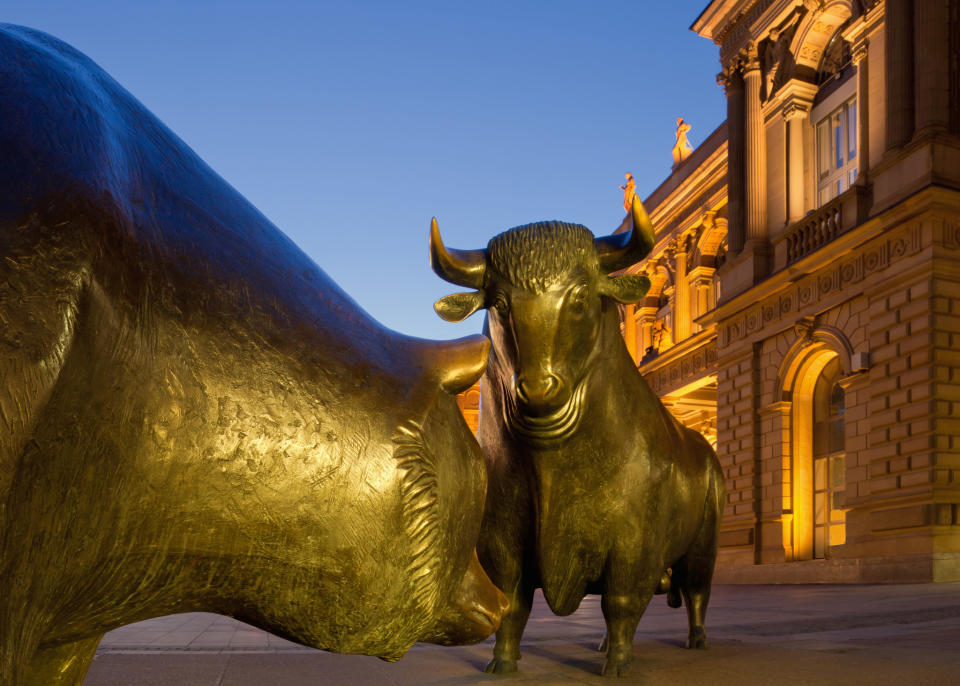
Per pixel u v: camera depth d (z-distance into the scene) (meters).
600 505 3.28
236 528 0.47
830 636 5.55
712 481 4.19
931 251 15.48
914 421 15.41
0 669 0.38
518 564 3.47
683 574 4.50
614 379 3.24
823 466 19.06
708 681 3.23
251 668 3.76
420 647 4.65
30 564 0.40
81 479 0.41
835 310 18.27
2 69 0.45
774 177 21.95
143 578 0.46
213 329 0.47
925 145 15.89
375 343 0.57
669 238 29.81
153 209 0.47
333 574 0.50
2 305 0.38
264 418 0.47
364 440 0.51
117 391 0.42
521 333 2.93
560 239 2.97
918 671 3.44
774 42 22.50
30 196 0.40
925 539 14.54
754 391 20.94
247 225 0.54
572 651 4.55
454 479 0.57
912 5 17.06
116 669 3.74
